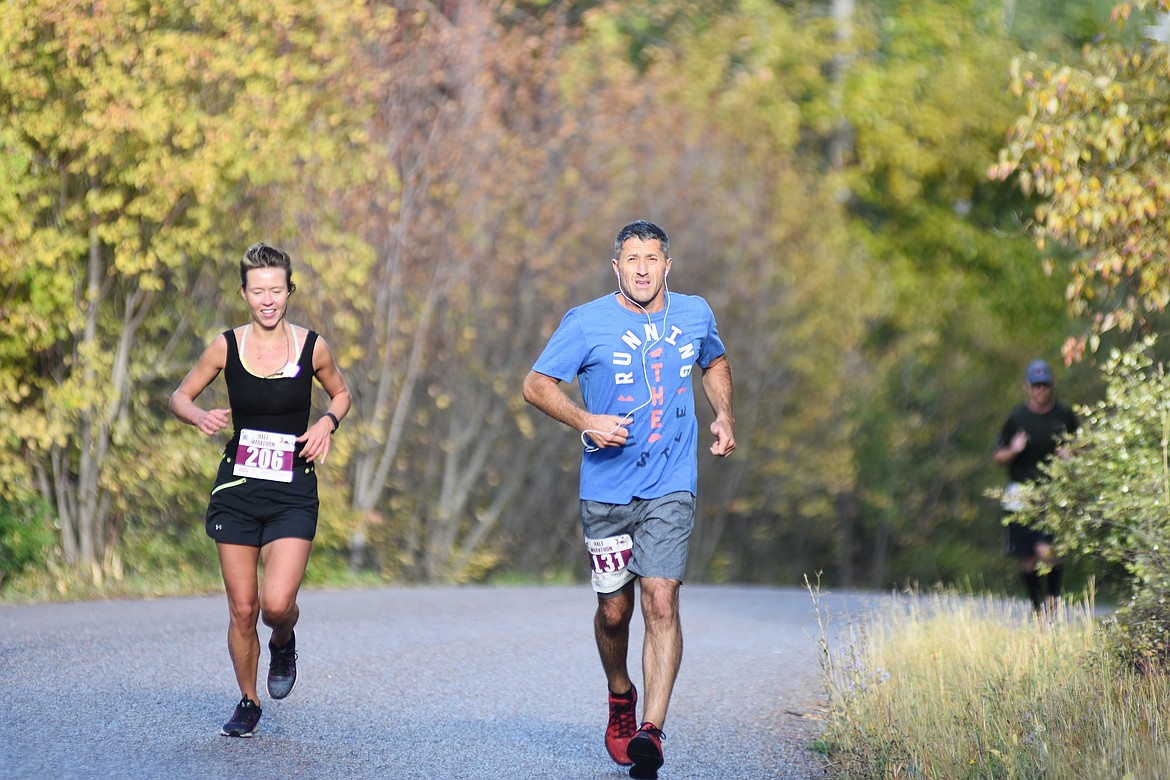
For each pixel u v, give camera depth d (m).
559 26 72.62
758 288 84.19
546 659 32.75
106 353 44.97
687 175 79.56
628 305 22.16
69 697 24.98
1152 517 27.53
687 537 21.86
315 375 23.12
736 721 26.97
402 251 58.00
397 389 59.34
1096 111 32.12
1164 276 31.61
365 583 53.81
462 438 63.28
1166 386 29.20
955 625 30.83
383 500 60.62
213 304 48.22
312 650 32.12
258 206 48.56
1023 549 39.00
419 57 59.72
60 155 44.06
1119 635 25.72
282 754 21.81
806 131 104.50
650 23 95.94
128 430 45.91
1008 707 23.05
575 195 70.31
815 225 89.88
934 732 22.45
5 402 43.59
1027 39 111.56
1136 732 20.91
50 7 41.53
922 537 101.19
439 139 59.91
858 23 103.75
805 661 34.66
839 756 23.56
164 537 47.72
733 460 85.00
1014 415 39.84
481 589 50.69
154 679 27.05
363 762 21.67
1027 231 35.22
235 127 44.91
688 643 37.16
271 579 22.08
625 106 76.75
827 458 88.62
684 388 22.06
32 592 41.69
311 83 51.25
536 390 21.78
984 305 103.25
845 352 90.19
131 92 42.78
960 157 105.38
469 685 28.86
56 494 45.47
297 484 22.47
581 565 70.75
